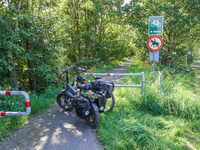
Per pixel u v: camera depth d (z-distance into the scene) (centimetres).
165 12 1388
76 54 1975
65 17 1480
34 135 352
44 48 750
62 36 932
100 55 2131
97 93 412
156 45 680
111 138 331
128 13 1595
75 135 350
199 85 940
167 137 337
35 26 716
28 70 789
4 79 651
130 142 314
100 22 2027
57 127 387
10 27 572
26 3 797
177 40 1703
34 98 589
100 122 400
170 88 571
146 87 558
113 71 1400
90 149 302
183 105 453
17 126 386
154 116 445
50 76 722
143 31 1554
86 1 1627
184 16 1377
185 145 325
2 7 597
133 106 499
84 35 1719
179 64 1438
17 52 604
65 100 482
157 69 1071
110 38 2280
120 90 616
